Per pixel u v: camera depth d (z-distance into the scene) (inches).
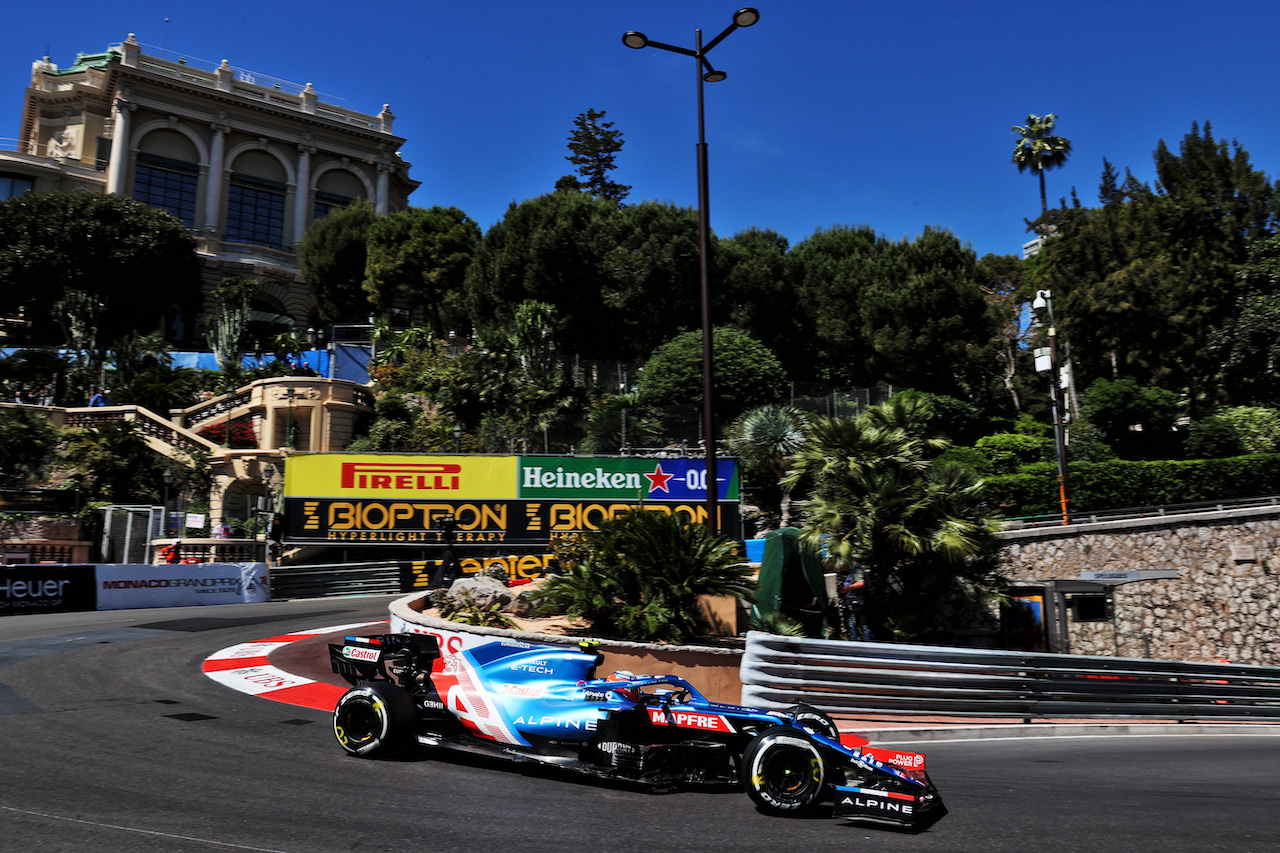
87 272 2075.5
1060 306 1644.9
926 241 1747.0
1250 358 1519.4
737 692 415.2
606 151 2903.5
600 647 416.2
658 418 1242.0
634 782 268.1
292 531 1037.2
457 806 237.6
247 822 214.4
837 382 1734.7
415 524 1054.4
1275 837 225.9
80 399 1665.8
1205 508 952.3
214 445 1304.1
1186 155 1807.3
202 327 2443.4
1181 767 336.2
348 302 2306.8
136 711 362.6
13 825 206.5
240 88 2775.6
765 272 1670.8
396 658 311.9
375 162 2984.7
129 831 204.4
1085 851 211.0
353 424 1475.1
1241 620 888.9
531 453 1177.4
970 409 1456.7
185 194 2669.8
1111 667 454.6
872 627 559.2
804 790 243.9
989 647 706.2
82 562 979.9
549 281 1669.5
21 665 472.7
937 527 545.0
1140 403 1387.8
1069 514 1002.7
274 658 524.7
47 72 2908.5
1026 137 2544.3
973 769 319.9
